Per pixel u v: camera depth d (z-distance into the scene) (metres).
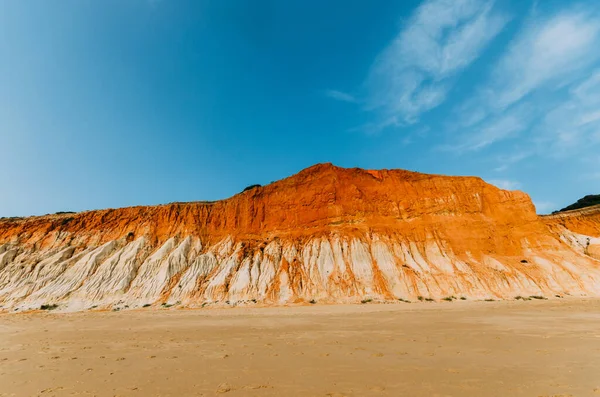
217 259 50.44
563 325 19.47
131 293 44.56
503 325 20.08
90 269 48.84
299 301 40.78
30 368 11.40
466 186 55.38
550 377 9.10
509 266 44.72
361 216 53.56
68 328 24.14
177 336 18.97
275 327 22.11
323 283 43.75
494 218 52.78
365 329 20.06
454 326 20.25
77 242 56.25
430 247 48.34
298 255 49.12
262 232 55.31
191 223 57.09
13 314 38.94
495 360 11.29
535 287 41.00
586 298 37.75
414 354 12.52
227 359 12.25
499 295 39.75
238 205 59.06
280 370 10.38
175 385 8.94
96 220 60.22
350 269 45.31
